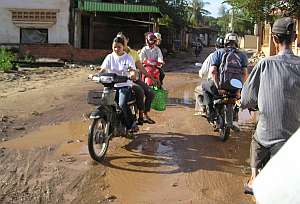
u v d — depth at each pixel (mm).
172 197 5086
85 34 29609
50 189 5195
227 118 7445
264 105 3736
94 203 4871
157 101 8203
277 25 3785
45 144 7043
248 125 9000
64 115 9328
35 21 27312
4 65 18688
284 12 14688
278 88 3684
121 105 6629
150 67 9359
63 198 4969
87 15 28844
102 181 5508
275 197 2250
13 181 5395
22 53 25484
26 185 5289
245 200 5039
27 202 4836
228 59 7305
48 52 25812
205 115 8148
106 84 6379
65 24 27531
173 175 5812
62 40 27656
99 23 29531
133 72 6750
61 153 6586
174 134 8031
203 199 5047
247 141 7680
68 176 5621
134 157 6520
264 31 33656
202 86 7961
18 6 27266
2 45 26328
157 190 5285
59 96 11773
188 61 31500
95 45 29734
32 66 21969
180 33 53375
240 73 7320
